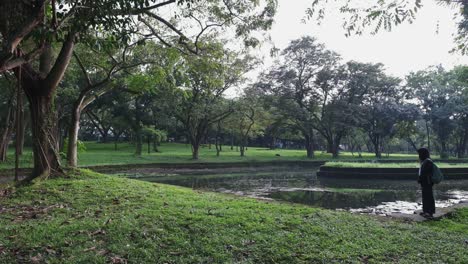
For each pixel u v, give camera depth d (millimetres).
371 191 18766
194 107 35469
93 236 6215
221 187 20672
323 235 6500
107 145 52969
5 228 6668
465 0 6875
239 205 8930
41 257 5410
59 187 10898
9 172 22094
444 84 48562
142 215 7473
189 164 33781
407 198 16250
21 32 6598
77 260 5305
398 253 5809
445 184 21203
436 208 10555
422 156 9977
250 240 6113
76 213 8008
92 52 16406
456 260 5586
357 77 44656
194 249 5766
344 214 8562
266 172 31969
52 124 12578
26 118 30328
